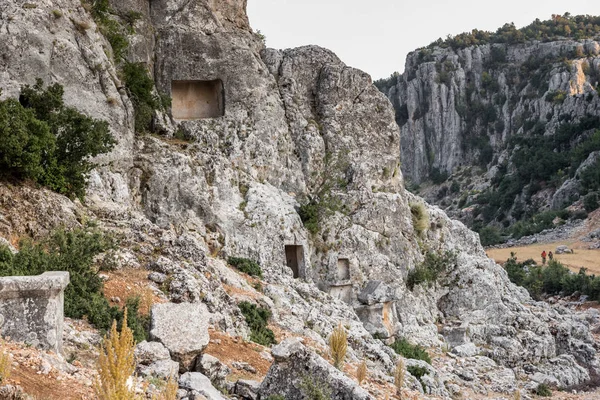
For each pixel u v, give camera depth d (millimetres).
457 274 46250
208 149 39156
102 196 31359
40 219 25797
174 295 23953
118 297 22219
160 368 16375
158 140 37281
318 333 29688
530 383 38812
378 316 39250
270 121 41656
